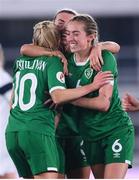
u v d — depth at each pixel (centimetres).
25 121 1419
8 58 4706
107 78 1434
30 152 1417
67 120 1509
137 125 3975
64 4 4991
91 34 1462
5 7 4959
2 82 2044
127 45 5100
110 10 4984
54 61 1428
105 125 1477
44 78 1427
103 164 1503
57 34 1459
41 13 4994
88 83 1462
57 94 1409
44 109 1426
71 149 1559
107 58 1462
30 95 1429
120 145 1473
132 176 2697
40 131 1412
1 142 2028
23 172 1470
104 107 1437
